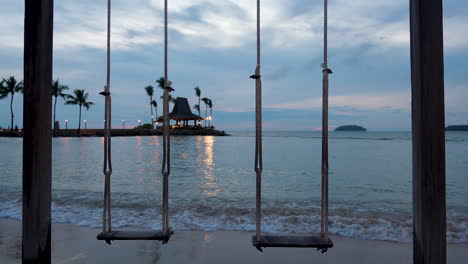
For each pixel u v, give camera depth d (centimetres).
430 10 173
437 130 172
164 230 211
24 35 194
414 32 179
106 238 205
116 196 679
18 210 525
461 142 3816
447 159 1675
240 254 327
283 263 304
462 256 326
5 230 411
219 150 2430
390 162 1541
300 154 2045
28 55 193
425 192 173
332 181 986
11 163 1402
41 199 196
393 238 384
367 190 834
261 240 198
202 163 1518
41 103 194
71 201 599
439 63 172
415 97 179
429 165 173
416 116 178
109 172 216
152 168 1293
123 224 448
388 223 446
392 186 895
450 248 351
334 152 2217
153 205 573
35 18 193
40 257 196
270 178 1055
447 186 892
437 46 172
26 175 194
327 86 199
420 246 176
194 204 588
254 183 951
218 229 421
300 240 199
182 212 514
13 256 320
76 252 328
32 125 193
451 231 408
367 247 352
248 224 448
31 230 194
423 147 173
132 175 1098
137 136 5897
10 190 708
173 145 3148
